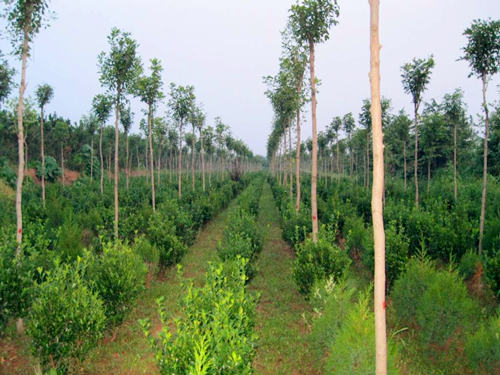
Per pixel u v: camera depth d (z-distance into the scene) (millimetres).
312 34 8477
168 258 8070
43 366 4098
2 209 12336
